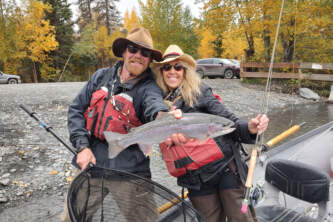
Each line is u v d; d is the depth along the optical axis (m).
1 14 22.86
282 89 15.84
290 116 9.59
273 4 14.96
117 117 2.00
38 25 24.27
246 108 10.58
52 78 29.62
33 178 4.20
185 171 2.12
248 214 2.07
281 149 3.80
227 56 33.66
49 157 4.95
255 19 16.69
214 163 2.10
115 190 1.69
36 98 10.08
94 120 2.04
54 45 25.00
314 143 3.95
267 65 17.20
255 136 2.01
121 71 2.15
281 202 2.70
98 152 2.03
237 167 2.15
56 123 6.96
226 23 18.06
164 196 1.68
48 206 3.54
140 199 1.69
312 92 14.67
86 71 35.72
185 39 20.50
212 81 17.94
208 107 2.16
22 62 28.39
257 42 20.27
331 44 16.03
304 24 14.97
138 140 1.58
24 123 6.84
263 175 3.05
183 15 20.70
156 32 20.55
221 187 2.16
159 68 2.30
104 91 2.07
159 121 1.57
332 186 2.70
